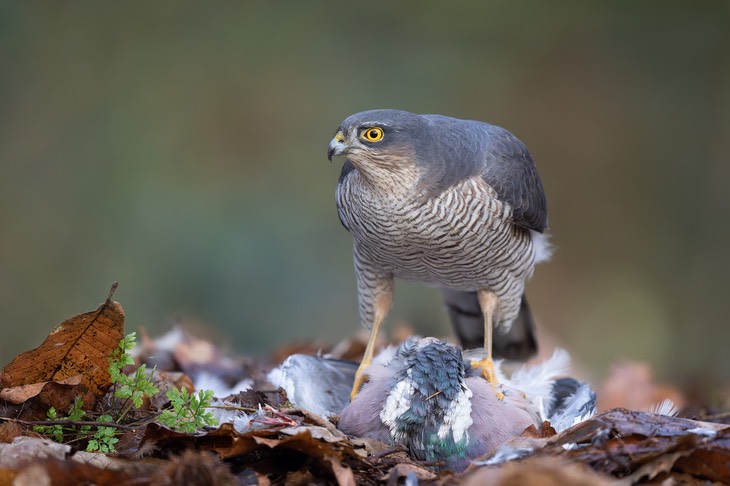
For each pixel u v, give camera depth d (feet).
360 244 25.85
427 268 25.63
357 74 58.13
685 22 63.31
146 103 54.44
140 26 55.62
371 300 26.99
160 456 17.88
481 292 26.66
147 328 46.03
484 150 24.45
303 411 19.62
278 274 50.11
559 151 62.80
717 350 56.59
